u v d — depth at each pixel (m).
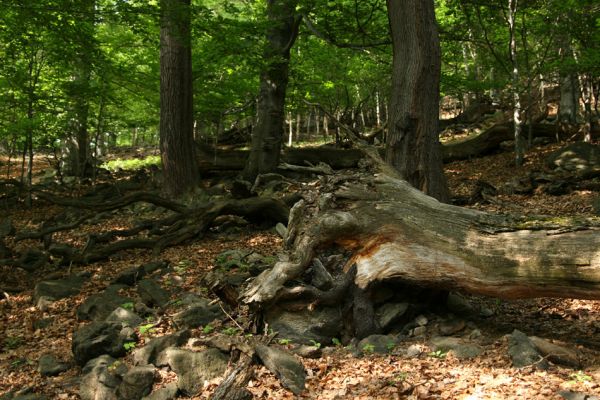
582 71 14.90
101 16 10.34
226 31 12.02
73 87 15.43
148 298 7.26
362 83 22.39
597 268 4.82
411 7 8.61
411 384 4.61
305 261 5.99
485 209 10.91
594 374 4.55
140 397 5.04
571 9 14.45
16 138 16.73
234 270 8.17
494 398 4.23
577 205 10.23
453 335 5.72
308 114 30.83
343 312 5.93
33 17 9.73
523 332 5.62
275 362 4.99
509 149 17.98
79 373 5.73
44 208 15.71
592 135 17.25
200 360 5.23
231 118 25.22
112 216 13.84
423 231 5.86
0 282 8.98
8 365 6.02
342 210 6.23
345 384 4.82
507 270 5.35
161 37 13.80
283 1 13.96
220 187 15.36
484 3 15.05
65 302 7.68
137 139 36.72
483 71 23.59
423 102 8.66
